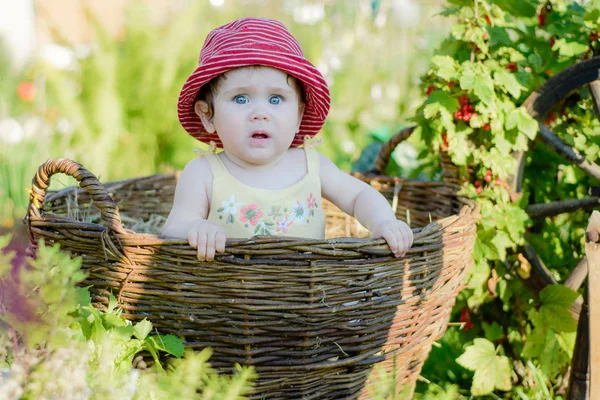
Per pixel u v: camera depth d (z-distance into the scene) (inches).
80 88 141.8
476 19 84.3
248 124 68.5
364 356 63.7
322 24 197.0
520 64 84.4
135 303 62.2
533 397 81.7
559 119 90.2
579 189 91.9
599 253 63.5
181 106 75.0
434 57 83.4
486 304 88.8
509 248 86.2
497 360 81.7
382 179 98.2
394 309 63.6
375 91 184.5
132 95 140.2
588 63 80.1
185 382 58.1
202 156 74.6
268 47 68.6
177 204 72.4
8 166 117.9
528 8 90.2
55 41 160.4
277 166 74.5
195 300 59.5
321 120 78.5
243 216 71.6
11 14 173.2
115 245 60.6
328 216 102.9
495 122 82.0
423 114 88.1
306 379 62.7
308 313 59.2
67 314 54.9
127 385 50.7
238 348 60.9
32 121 135.4
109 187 95.6
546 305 81.9
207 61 68.6
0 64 146.8
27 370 46.3
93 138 137.3
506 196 83.8
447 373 88.9
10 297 50.6
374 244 60.4
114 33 163.5
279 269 58.0
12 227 96.3
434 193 93.6
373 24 201.5
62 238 63.9
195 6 146.2
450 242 67.2
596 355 63.8
